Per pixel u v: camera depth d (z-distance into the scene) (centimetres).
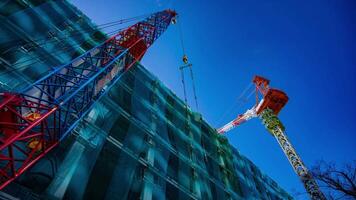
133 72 3491
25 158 1590
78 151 1914
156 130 3039
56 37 2597
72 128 1844
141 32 3519
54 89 1777
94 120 2273
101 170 2056
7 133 1400
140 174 2369
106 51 2586
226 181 3694
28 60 2138
